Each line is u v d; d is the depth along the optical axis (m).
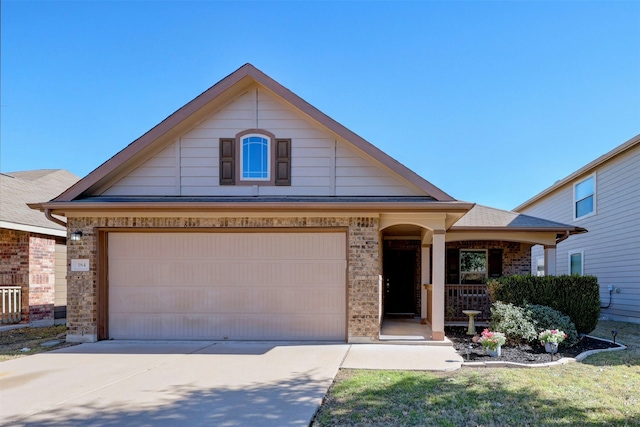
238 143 9.56
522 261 14.23
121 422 4.56
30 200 13.49
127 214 9.11
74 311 9.05
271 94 9.60
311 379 6.10
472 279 14.35
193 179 9.53
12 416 4.74
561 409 4.90
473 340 9.05
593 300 9.55
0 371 6.64
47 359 7.41
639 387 5.75
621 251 13.62
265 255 9.20
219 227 9.12
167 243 9.32
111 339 9.21
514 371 6.64
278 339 9.08
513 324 8.48
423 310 12.34
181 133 9.61
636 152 12.90
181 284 9.27
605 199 14.61
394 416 4.69
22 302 11.80
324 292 9.09
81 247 9.12
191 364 7.00
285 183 9.46
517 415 4.71
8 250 12.02
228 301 9.20
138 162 9.57
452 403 5.09
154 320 9.23
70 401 5.21
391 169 9.07
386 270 14.73
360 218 8.92
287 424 4.48
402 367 6.84
